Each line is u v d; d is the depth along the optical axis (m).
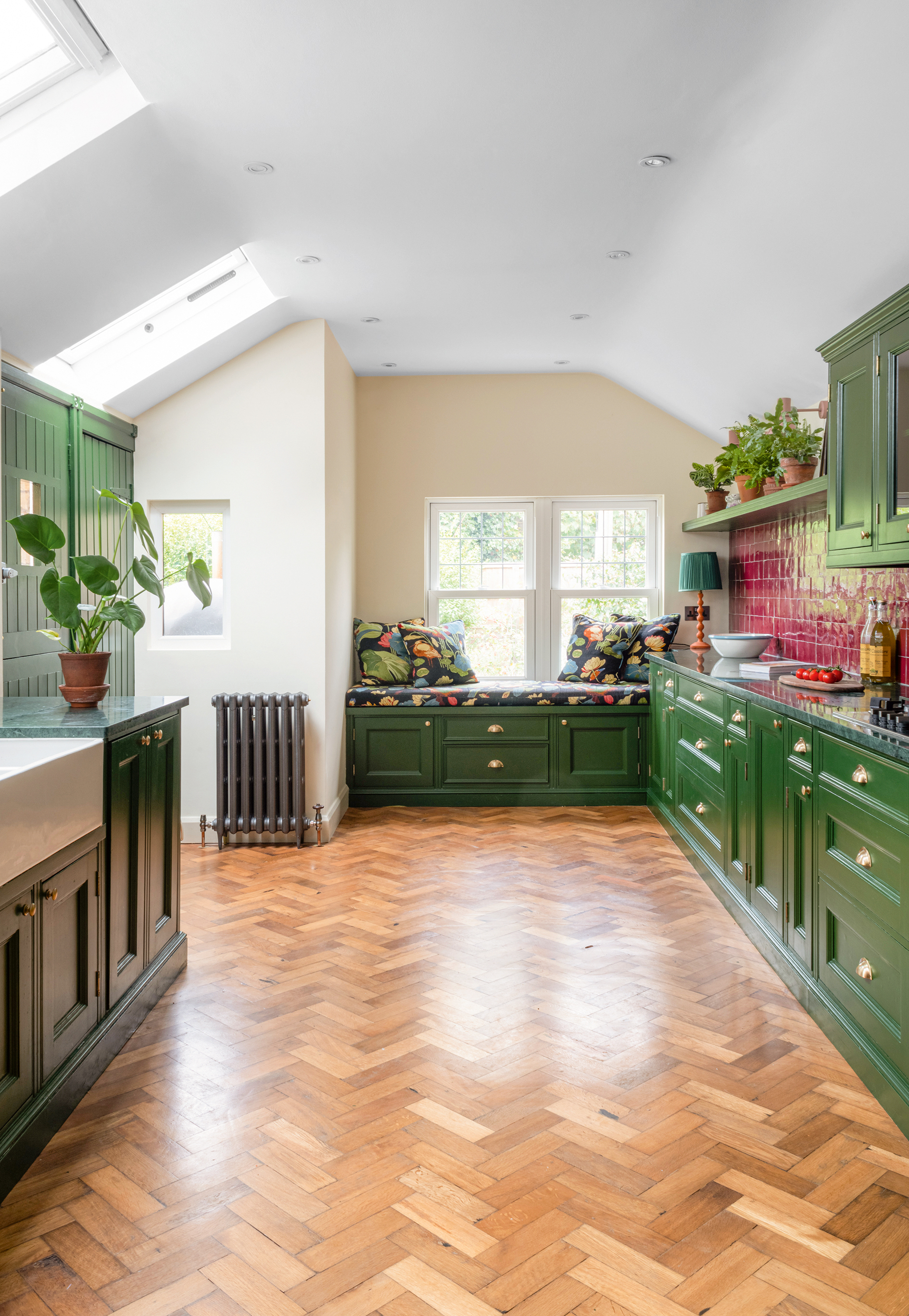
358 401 5.94
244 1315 1.52
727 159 2.97
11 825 1.87
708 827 4.00
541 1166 1.93
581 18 2.29
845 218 2.95
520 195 3.28
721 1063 2.38
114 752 2.51
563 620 6.07
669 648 5.72
